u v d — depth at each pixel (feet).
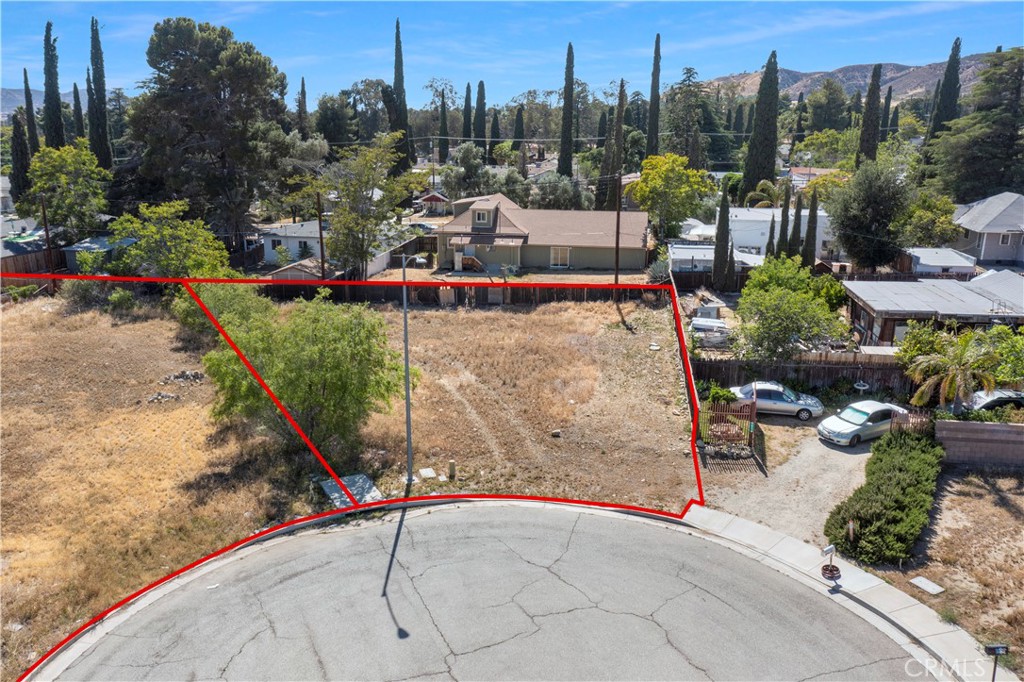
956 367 77.15
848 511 61.26
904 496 62.59
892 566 55.83
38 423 90.38
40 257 170.09
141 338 125.18
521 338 122.52
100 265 161.68
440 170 322.34
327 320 78.84
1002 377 75.51
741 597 52.26
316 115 308.81
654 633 48.14
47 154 174.50
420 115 458.91
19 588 55.98
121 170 208.95
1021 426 71.20
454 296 148.36
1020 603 50.34
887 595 51.96
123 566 59.57
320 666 45.50
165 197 203.31
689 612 50.37
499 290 147.54
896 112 448.65
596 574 55.62
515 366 108.68
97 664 46.42
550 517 65.67
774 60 239.71
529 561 57.77
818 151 376.48
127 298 141.59
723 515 65.21
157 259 148.46
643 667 44.75
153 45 186.70
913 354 83.97
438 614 50.70
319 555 59.72
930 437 74.90
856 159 240.94
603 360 111.04
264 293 153.38
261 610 51.90
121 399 99.96
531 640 47.57
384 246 180.75
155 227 149.07
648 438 83.10
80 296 144.25
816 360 96.22
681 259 156.87
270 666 45.60
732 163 375.04
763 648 46.47
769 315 95.09
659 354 112.78
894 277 148.87
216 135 194.29
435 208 277.03
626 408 92.43
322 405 78.28
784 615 50.03
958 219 193.06
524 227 178.70
